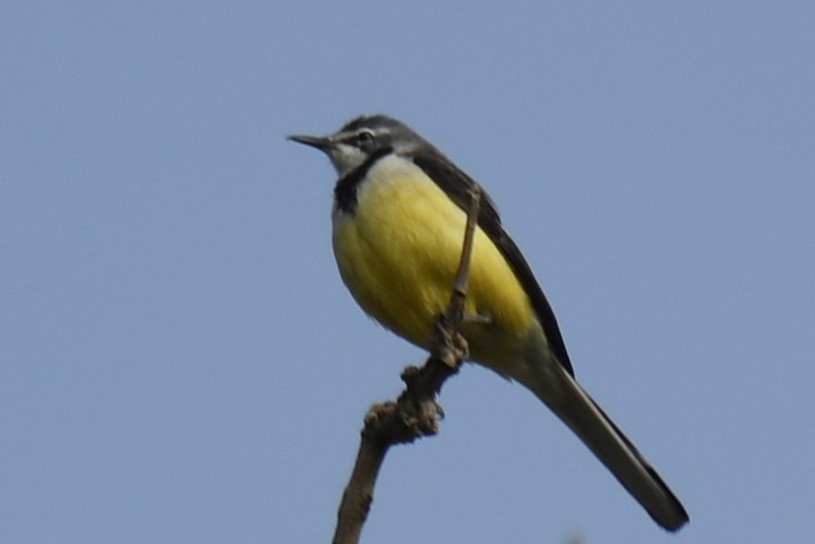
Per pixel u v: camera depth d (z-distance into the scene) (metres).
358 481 9.49
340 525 9.04
